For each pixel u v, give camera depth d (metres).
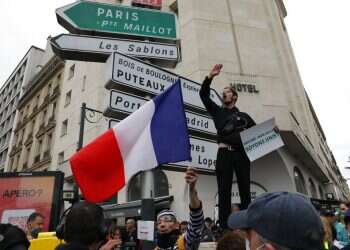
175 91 3.43
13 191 6.12
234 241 2.10
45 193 6.16
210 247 3.41
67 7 4.43
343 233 5.13
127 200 13.70
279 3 22.44
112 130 3.29
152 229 3.13
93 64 19.42
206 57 13.94
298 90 17.56
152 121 3.34
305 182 14.95
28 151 27.94
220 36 14.73
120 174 3.14
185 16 15.35
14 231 2.22
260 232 1.20
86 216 1.82
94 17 4.54
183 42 14.77
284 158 12.97
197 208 2.70
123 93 3.79
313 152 15.71
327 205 9.99
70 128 20.22
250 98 13.53
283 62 15.86
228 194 3.18
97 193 3.06
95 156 3.15
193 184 2.72
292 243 1.11
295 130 13.03
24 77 39.44
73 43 4.30
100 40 4.43
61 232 2.09
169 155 3.15
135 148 3.26
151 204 3.27
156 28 4.81
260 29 15.66
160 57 4.65
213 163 4.32
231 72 13.94
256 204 1.28
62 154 20.72
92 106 17.86
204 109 4.64
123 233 6.57
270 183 12.76
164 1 17.03
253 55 14.74
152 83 4.09
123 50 4.46
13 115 39.25
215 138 4.74
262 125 3.12
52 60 27.56
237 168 3.30
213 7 15.51
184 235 2.82
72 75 23.19
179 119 3.28
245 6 16.14
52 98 25.25
